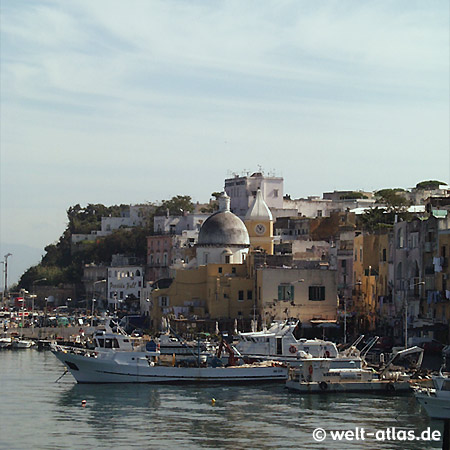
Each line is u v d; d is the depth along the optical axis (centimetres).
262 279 17925
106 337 12594
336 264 19338
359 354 12862
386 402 10844
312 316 17925
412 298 16025
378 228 19650
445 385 9738
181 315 18862
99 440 9019
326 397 11206
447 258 15238
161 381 12344
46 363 14988
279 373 12425
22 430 9425
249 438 9062
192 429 9450
